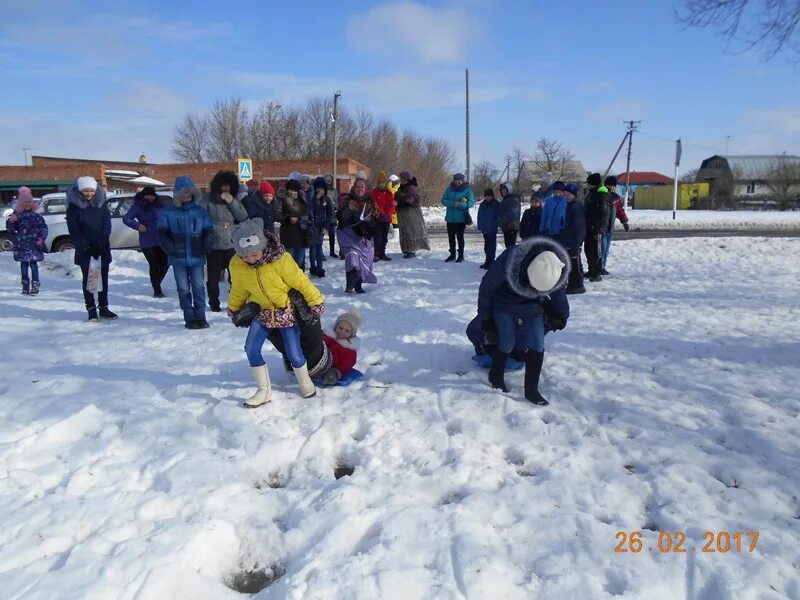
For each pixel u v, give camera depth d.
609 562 2.82
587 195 10.47
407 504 3.33
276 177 45.06
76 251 7.72
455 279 10.97
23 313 8.38
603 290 9.62
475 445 4.07
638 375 5.27
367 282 9.96
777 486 3.47
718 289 9.44
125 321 7.95
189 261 7.36
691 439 4.07
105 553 2.90
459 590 2.63
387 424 4.41
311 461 3.93
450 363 5.78
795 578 2.69
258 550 3.06
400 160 60.84
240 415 4.56
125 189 45.03
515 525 3.11
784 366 5.40
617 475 3.63
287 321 4.73
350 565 2.78
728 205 54.34
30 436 4.19
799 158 58.84
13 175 43.31
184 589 2.70
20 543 2.98
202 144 59.28
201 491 3.43
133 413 4.59
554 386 5.11
